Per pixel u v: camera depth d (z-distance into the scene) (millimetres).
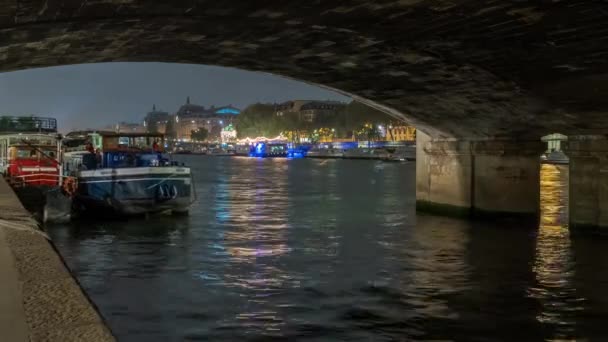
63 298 4910
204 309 15859
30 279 5438
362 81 27109
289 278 19609
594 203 27078
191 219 35375
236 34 20484
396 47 20891
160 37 20891
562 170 91250
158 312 15570
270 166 130000
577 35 17219
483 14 16406
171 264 21984
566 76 21172
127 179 34000
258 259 22984
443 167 35969
